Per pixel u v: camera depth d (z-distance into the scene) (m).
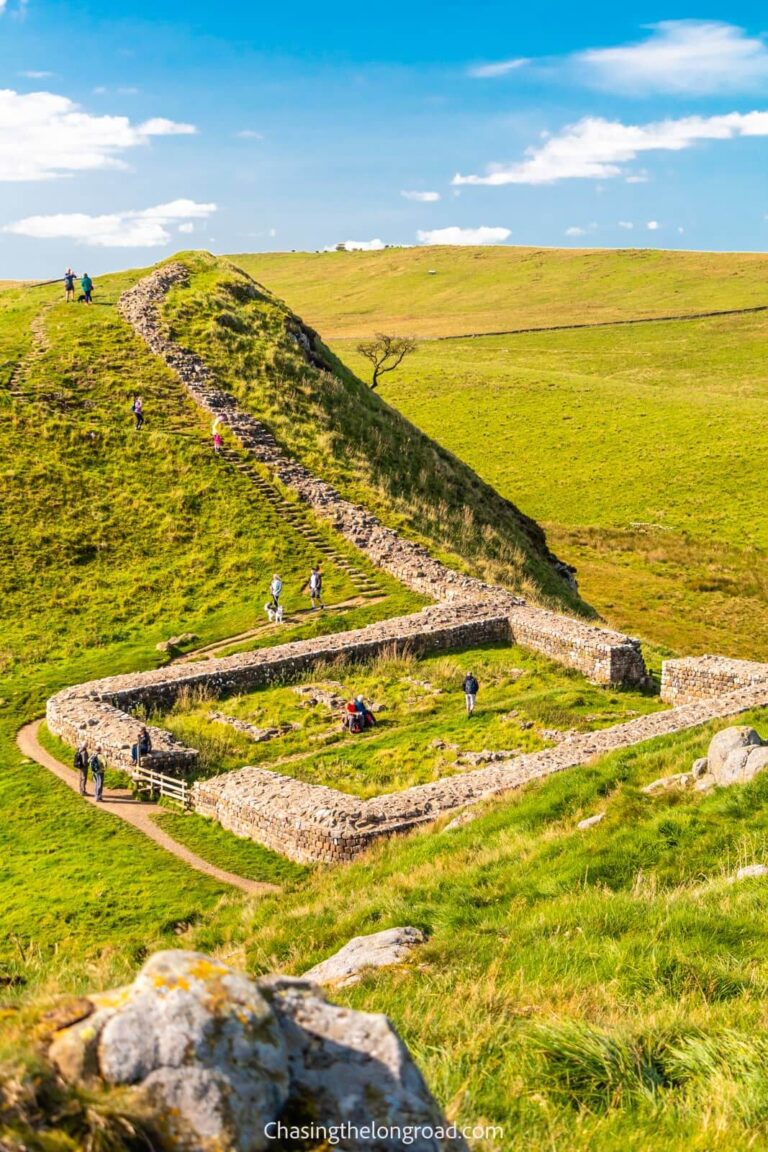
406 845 23.84
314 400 67.19
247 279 84.50
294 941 17.11
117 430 58.69
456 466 74.62
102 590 48.91
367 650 42.34
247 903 23.02
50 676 42.38
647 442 115.38
